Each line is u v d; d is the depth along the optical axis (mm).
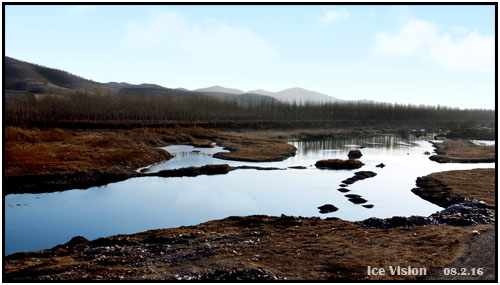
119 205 44812
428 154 95312
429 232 26922
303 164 77438
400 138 147375
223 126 158000
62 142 89750
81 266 21359
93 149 79438
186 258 22906
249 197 49031
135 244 27016
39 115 128250
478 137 142875
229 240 27266
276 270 19906
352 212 41781
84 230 35406
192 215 40969
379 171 69250
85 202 45938
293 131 163375
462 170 64875
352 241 25625
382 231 28391
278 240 26875
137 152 77875
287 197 49094
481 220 30125
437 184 53906
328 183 58156
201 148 105250
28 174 53938
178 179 61094
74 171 57938
